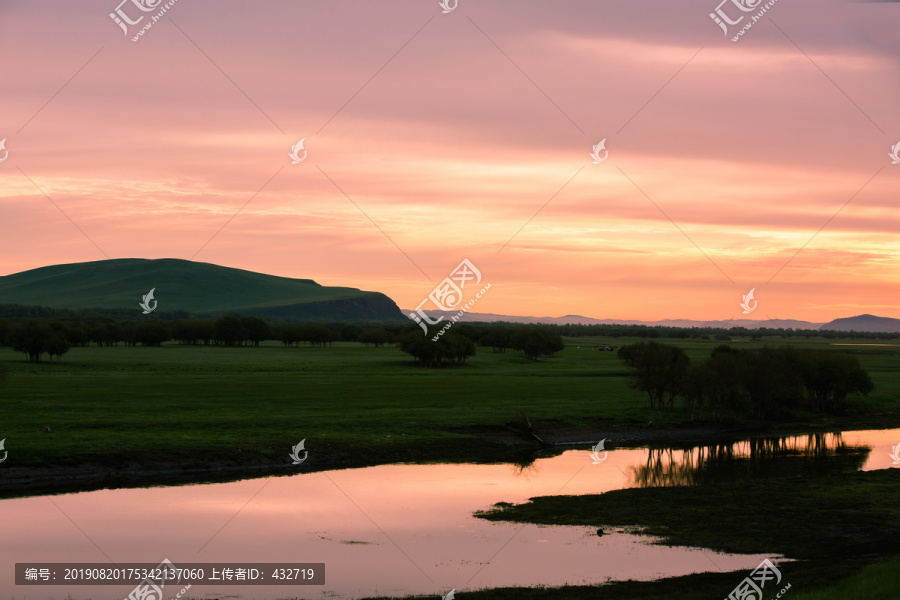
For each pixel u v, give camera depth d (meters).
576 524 35.38
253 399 78.75
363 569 28.45
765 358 88.19
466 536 33.16
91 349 183.62
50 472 45.81
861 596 22.73
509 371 135.12
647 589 26.41
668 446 64.69
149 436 54.34
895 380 123.00
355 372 127.62
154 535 32.91
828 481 45.66
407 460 54.91
